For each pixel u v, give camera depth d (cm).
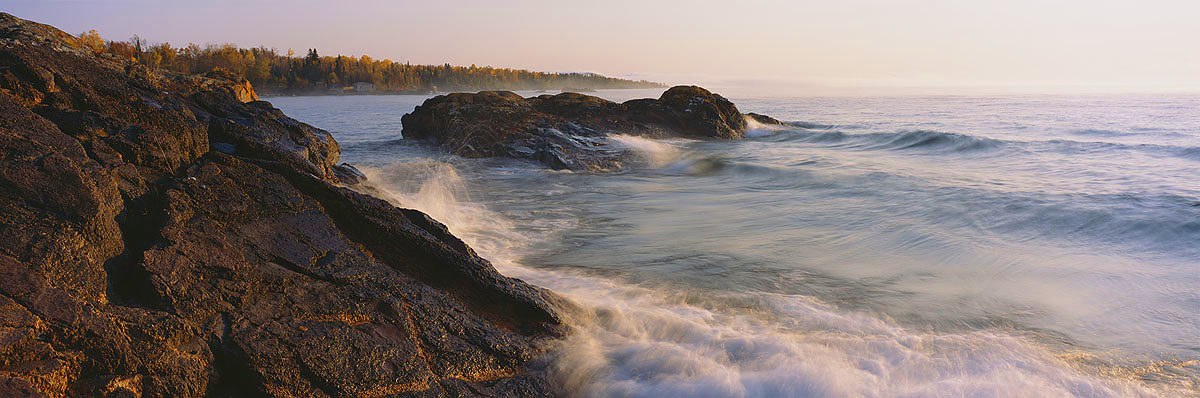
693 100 3036
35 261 368
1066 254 889
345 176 1054
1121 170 1628
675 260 861
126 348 354
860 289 745
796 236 1005
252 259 462
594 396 477
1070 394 481
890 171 1686
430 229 611
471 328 495
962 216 1121
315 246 509
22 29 791
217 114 886
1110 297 712
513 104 2775
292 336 411
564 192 1492
